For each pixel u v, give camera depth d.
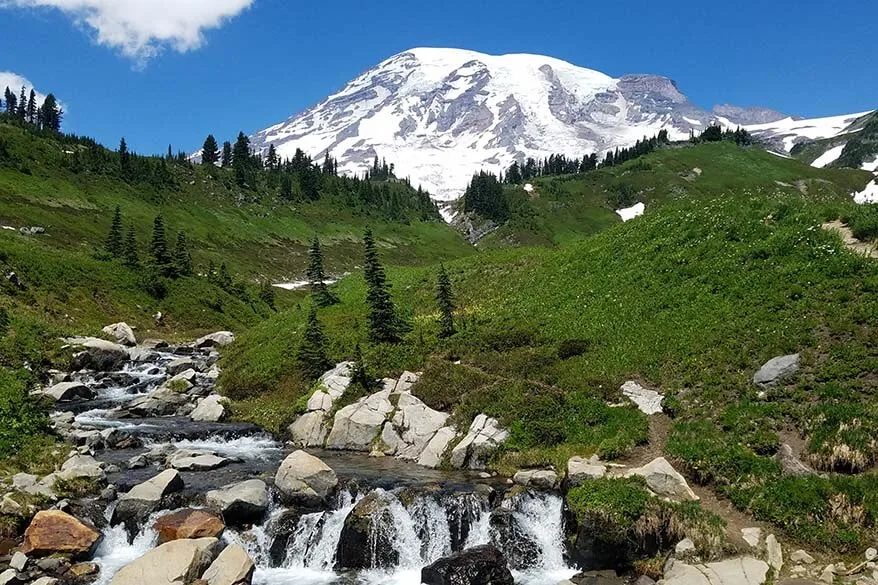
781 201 37.22
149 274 86.44
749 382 24.14
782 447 20.03
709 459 20.47
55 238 117.38
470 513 21.14
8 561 18.08
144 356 55.16
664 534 18.02
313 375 38.50
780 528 17.38
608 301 36.03
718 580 15.77
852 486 17.09
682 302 32.00
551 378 30.52
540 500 21.50
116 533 20.67
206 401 38.78
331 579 19.22
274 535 20.59
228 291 101.44
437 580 18.09
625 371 28.94
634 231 44.00
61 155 185.50
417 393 32.19
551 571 19.44
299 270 182.25
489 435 27.00
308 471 22.81
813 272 28.55
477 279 52.03
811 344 24.33
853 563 15.66
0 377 36.94
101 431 30.78
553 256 50.09
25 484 22.00
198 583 16.98
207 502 21.53
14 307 58.91
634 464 22.05
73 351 48.16
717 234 36.28
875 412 19.42
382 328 41.34
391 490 22.55
